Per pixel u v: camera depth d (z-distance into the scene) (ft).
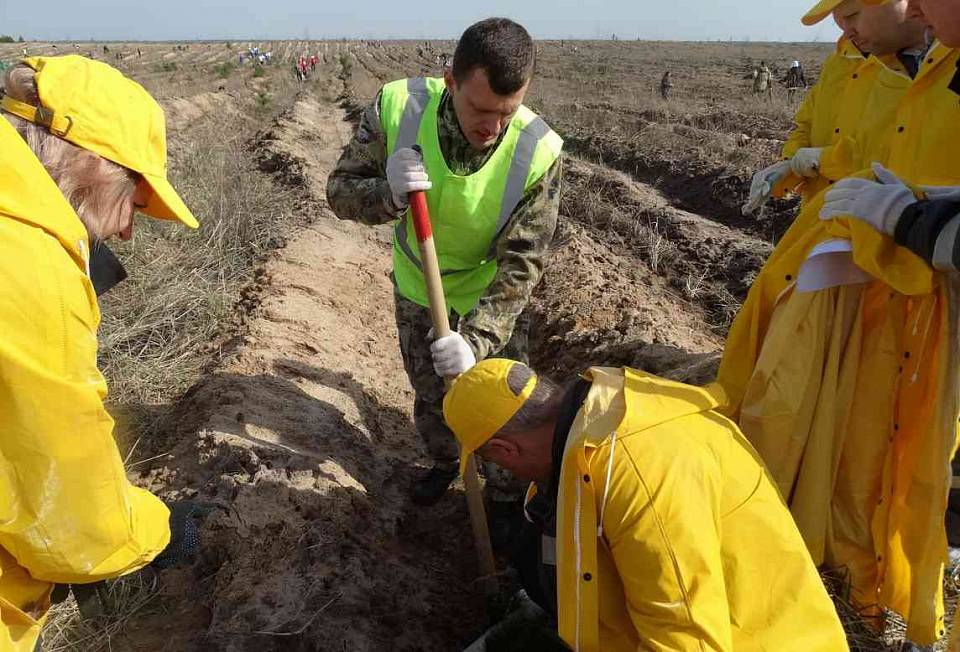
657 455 5.90
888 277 8.01
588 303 19.92
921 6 6.79
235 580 9.43
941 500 8.25
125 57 229.04
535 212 10.22
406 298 11.28
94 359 5.13
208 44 419.54
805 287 8.69
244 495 10.58
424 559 11.66
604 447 5.95
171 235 21.39
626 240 29.17
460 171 10.00
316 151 51.16
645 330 17.99
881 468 8.94
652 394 6.40
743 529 6.20
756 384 9.08
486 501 12.42
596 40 451.53
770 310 9.80
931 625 8.46
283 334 17.01
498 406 6.50
